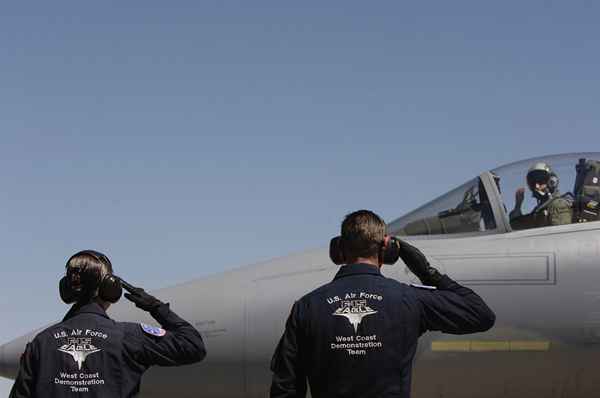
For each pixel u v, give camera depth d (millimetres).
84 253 5848
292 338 5270
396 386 5113
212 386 9289
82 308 5715
